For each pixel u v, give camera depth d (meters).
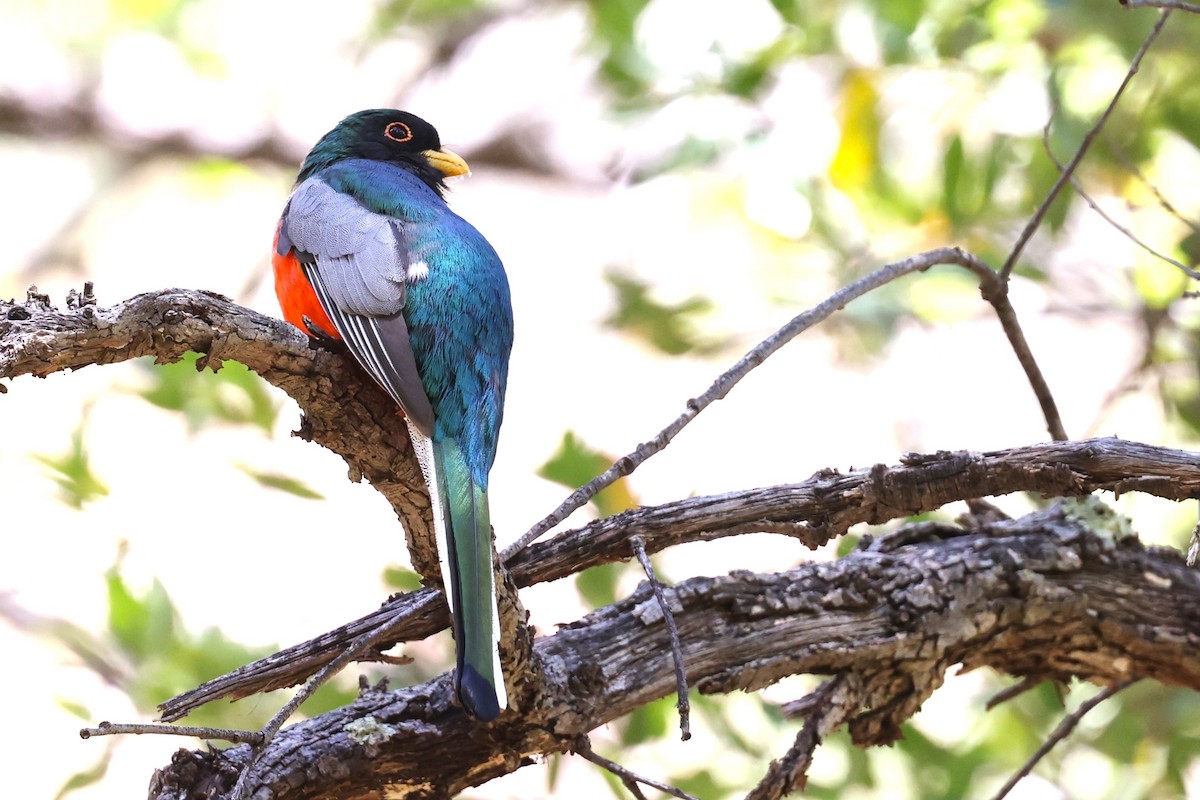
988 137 11.83
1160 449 6.71
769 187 12.56
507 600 6.49
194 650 10.21
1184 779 10.80
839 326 12.98
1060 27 11.54
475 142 17.80
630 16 12.77
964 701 12.43
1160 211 11.56
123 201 18.39
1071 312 12.91
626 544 6.84
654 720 10.02
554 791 10.33
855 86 11.93
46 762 12.73
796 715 7.57
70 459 10.93
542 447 15.19
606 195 17.53
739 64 12.26
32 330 5.49
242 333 6.07
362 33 17.30
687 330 12.95
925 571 7.58
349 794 6.80
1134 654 7.75
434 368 7.50
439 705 6.87
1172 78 11.48
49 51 17.88
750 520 6.91
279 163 18.41
